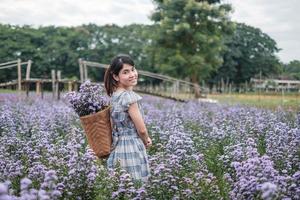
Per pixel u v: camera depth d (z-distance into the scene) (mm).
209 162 7754
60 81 26391
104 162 7027
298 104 23438
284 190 4652
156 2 46906
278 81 82875
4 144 8297
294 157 7141
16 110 16016
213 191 5613
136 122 6113
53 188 4816
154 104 25250
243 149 7285
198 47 45656
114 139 6301
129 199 5254
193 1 44469
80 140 9250
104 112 6184
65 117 13250
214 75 83562
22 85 32500
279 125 10336
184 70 44781
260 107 22125
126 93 6156
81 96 6246
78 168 5883
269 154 7527
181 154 6898
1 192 3322
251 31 88625
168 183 5582
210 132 10617
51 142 9188
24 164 6785
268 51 90812
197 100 29547
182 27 43188
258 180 4719
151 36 46125
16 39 86188
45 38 89625
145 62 81750
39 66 82938
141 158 6215
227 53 83000
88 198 5719
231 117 14875
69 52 84812
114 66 6262
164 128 11617
